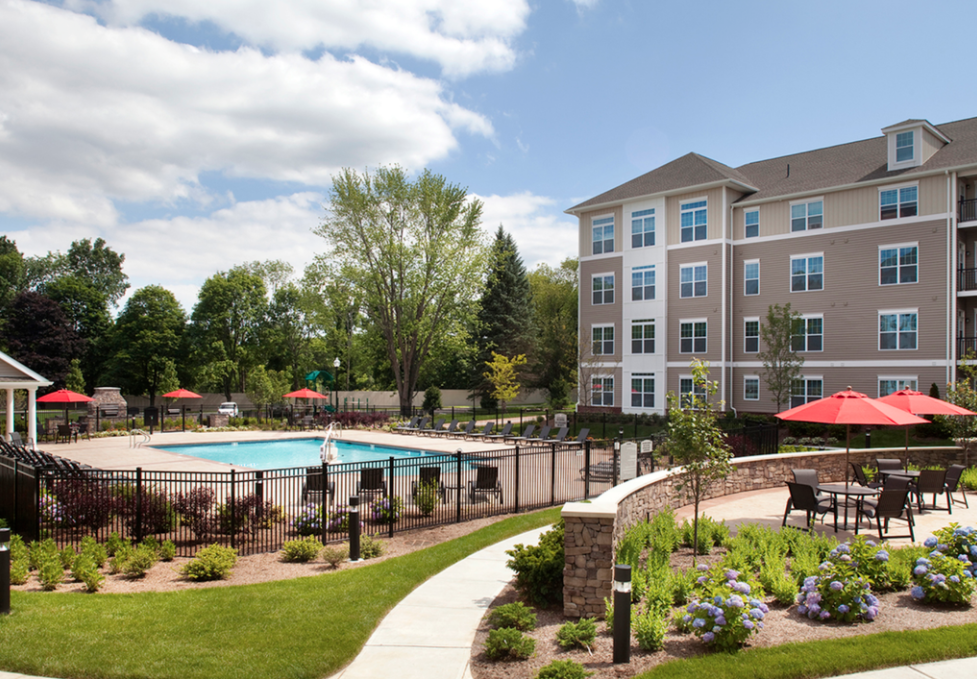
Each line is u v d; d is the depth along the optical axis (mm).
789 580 7887
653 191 37781
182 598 8328
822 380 32781
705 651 6410
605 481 17719
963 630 6633
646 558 9719
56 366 57406
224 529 12086
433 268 45562
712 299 35625
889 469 15742
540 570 8109
